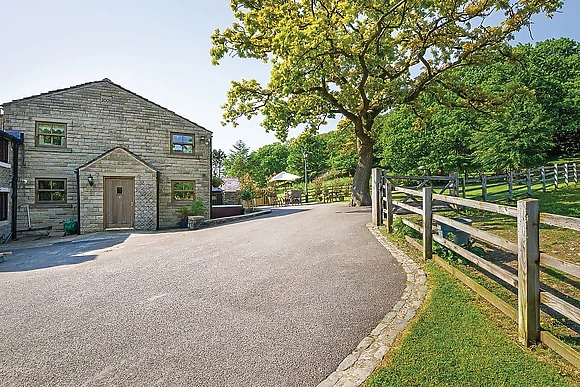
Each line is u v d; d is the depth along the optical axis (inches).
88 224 562.3
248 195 1006.4
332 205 858.1
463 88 651.5
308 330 142.3
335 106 647.1
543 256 120.3
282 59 524.4
